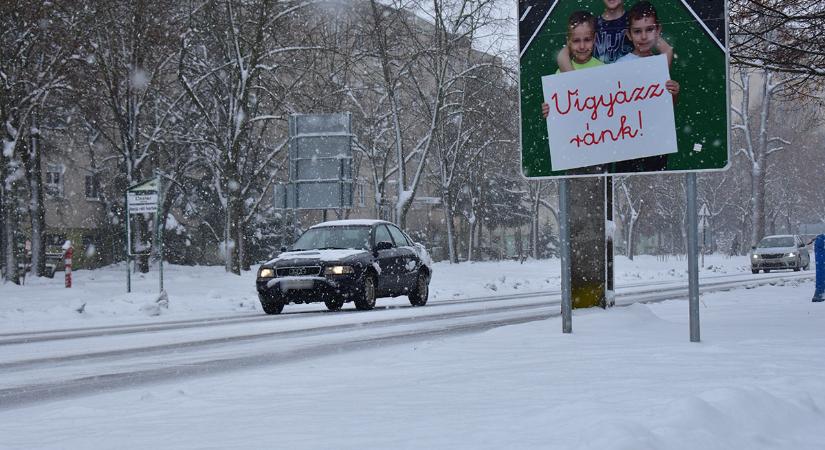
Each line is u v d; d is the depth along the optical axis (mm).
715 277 38938
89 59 37719
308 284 18969
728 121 9430
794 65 14836
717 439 3926
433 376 7227
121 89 40469
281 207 27875
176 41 38625
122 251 55062
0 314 19688
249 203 53875
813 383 5660
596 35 9914
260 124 50094
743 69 16359
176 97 45531
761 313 14242
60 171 55781
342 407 5742
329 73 43500
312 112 41219
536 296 25875
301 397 6465
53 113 42906
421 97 43781
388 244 20297
